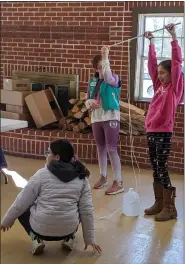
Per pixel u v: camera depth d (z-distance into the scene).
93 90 4.55
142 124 5.89
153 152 3.93
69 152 3.13
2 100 6.48
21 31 6.79
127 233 3.61
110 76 4.37
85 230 3.17
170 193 3.90
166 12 5.92
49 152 3.20
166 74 3.74
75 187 3.09
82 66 6.46
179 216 4.02
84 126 6.13
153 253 3.25
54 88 6.63
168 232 3.64
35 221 3.10
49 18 6.59
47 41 6.64
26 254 3.21
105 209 4.18
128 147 5.89
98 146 4.74
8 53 6.94
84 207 3.14
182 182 5.18
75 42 6.46
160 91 3.80
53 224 3.06
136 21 6.09
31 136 6.29
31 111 6.35
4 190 4.67
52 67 6.66
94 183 5.04
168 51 6.10
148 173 5.57
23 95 6.34
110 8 6.20
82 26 6.39
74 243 3.34
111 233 3.60
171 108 3.75
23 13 6.75
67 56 6.54
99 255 3.20
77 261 3.10
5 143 6.48
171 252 3.27
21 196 3.09
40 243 3.15
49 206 3.05
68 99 6.56
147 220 3.90
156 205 4.04
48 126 6.49
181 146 5.57
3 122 3.90
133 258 3.16
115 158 4.62
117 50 6.21
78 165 3.16
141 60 6.21
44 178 3.08
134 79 6.18
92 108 4.56
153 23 6.12
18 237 3.50
